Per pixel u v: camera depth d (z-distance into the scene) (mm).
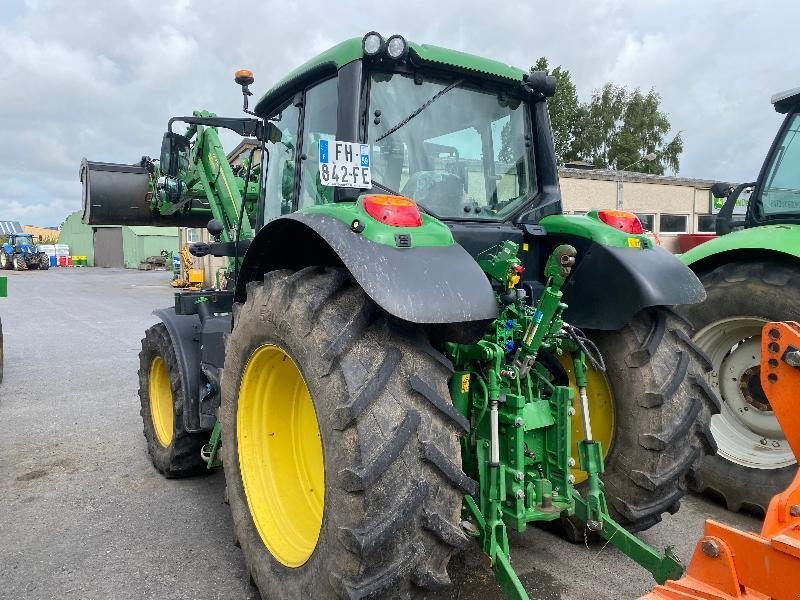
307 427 2727
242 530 2709
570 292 2975
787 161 4156
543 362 2871
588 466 2611
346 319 2125
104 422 5367
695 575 1787
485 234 2770
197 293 3920
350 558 1938
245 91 3762
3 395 6301
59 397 6223
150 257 40250
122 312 14352
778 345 1996
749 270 3629
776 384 2014
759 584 1651
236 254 3914
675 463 2773
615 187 18312
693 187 20125
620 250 2846
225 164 4332
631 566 2947
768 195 4250
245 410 2742
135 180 5402
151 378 4332
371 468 1896
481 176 3004
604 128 37062
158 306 15711
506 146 3111
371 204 2186
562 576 2859
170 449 3902
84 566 2973
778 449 3588
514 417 2408
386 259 2041
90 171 5273
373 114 2678
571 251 2373
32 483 4016
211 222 4047
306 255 2775
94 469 4270
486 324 2166
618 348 2873
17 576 2877
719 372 3875
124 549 3145
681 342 2883
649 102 37406
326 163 2420
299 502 2688
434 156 2848
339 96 2623
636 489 2803
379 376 2002
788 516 1716
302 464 2754
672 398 2754
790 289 3424
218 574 2910
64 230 52375
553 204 3162
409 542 1938
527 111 3211
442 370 2105
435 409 2027
